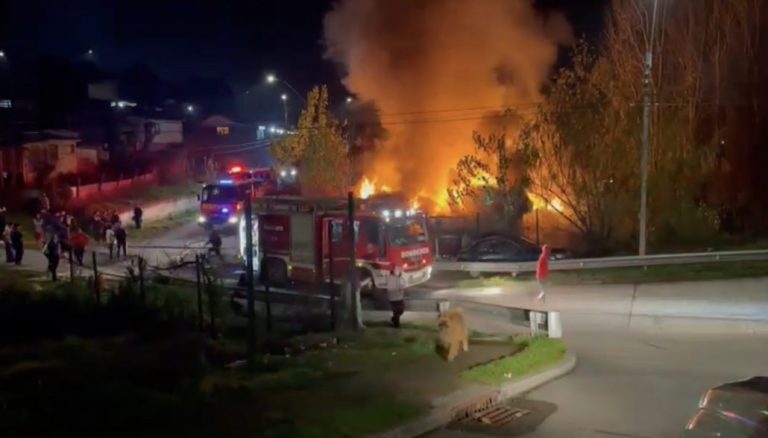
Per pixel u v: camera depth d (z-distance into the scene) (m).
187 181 60.66
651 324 19.23
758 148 35.75
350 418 9.80
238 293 20.28
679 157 32.16
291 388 11.35
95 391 10.95
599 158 31.33
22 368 12.54
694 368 14.14
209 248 31.39
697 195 34.09
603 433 9.98
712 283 24.19
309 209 23.77
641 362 14.73
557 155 31.92
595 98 31.47
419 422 9.91
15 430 9.16
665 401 11.59
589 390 12.34
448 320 13.66
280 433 9.05
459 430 10.09
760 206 35.34
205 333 15.95
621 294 23.23
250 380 11.90
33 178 47.91
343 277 21.97
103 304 18.81
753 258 26.33
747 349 16.03
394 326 17.70
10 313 17.28
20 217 40.34
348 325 16.75
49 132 52.66
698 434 6.86
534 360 13.60
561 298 23.09
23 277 25.81
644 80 27.70
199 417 9.74
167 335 15.43
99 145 59.59
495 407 11.23
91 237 37.31
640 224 27.31
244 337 15.92
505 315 18.80
